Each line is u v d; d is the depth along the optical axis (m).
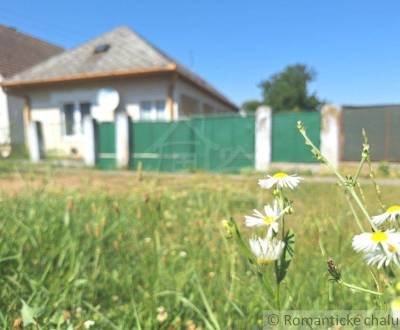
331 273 0.82
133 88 11.64
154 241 2.62
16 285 1.74
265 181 0.81
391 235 0.66
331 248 2.05
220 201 3.86
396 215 0.75
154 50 12.33
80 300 1.65
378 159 8.17
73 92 12.56
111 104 11.84
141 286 1.94
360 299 1.40
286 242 0.73
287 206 0.74
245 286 1.72
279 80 45.91
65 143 12.53
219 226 2.58
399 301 0.56
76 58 13.55
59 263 1.91
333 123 8.41
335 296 1.45
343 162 8.40
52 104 13.02
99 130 11.19
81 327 1.43
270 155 9.10
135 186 5.69
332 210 3.07
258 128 9.20
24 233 2.21
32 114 13.40
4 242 1.97
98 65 12.48
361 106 8.26
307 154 8.68
